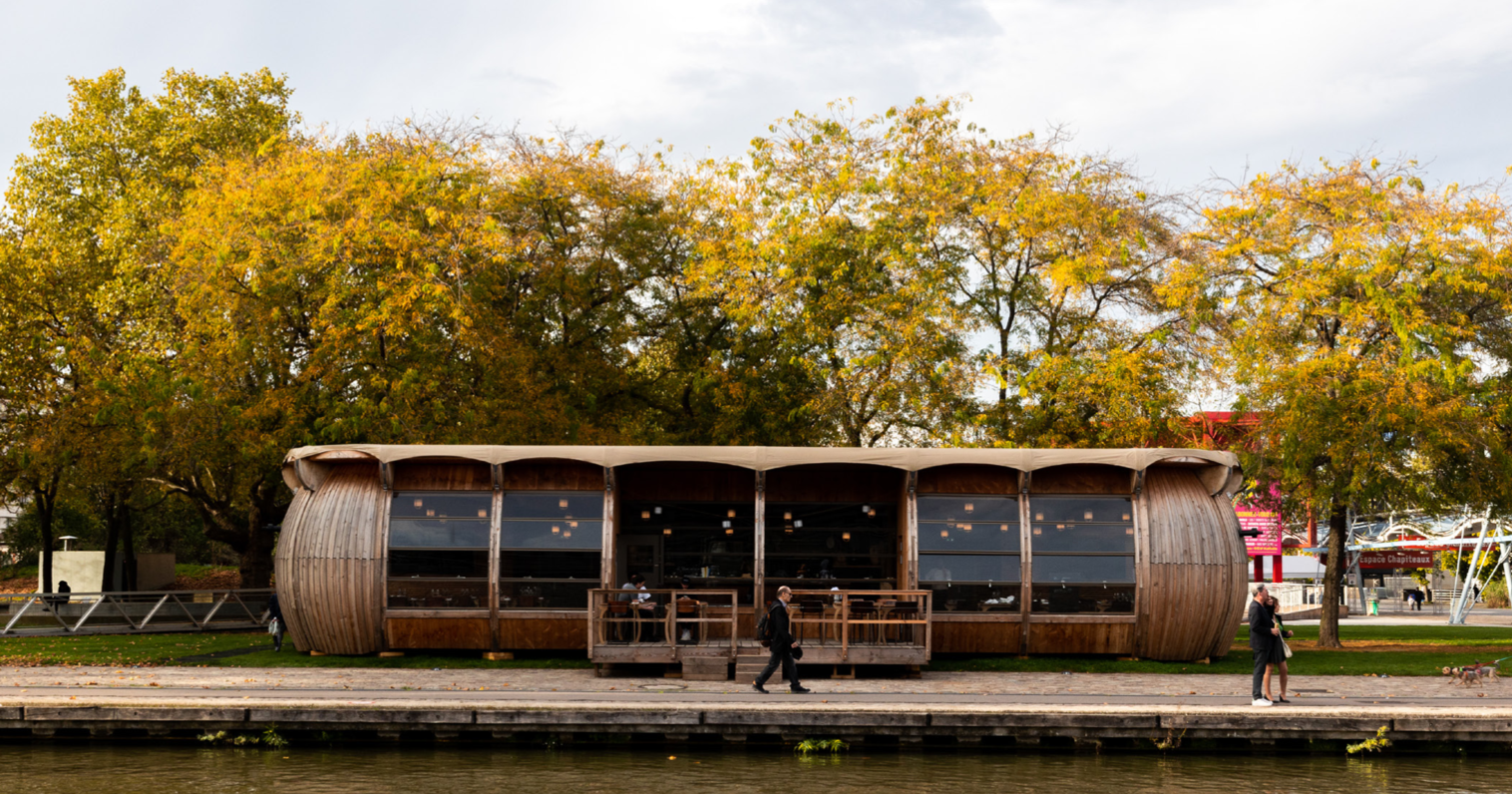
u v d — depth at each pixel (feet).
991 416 90.74
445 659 70.74
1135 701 53.98
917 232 93.91
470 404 88.58
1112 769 47.34
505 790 43.32
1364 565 175.42
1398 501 83.97
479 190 91.71
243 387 95.09
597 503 71.72
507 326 93.04
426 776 45.50
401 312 85.05
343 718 50.67
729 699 53.52
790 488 79.05
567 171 97.45
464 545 71.36
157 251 101.96
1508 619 146.51
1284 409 82.79
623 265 101.91
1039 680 63.21
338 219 90.07
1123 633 71.00
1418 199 82.89
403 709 50.72
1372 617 150.61
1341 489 82.64
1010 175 94.22
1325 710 50.52
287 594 71.61
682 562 80.02
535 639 71.20
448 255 87.76
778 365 99.91
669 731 50.78
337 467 74.18
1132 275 93.66
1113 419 88.28
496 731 50.96
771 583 78.89
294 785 43.88
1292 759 49.26
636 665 68.39
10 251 115.24
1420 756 49.93
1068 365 87.71
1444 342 77.30
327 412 89.45
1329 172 87.15
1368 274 79.41
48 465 105.40
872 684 61.11
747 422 98.22
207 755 49.19
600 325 101.19
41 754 49.32
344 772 46.09
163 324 107.34
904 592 66.28
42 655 73.36
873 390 93.15
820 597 76.79
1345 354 80.23
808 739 50.62
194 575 163.73
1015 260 96.37
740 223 96.78
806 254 93.71
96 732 51.62
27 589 158.92
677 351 104.53
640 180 103.09
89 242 124.88
